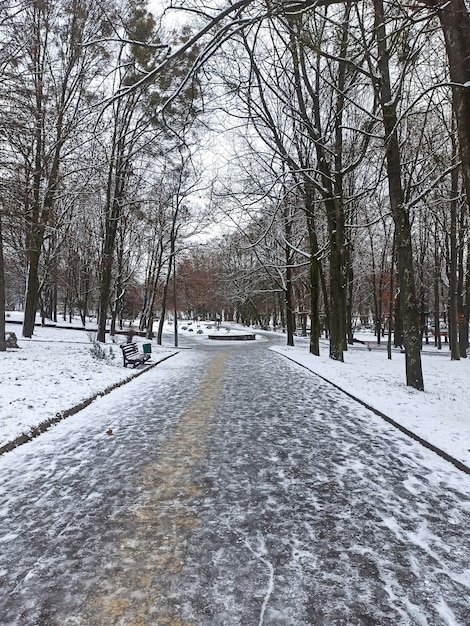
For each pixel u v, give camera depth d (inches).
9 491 200.2
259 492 197.9
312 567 138.0
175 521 169.5
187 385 514.0
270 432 301.9
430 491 200.7
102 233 1272.1
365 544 152.8
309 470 227.3
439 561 142.6
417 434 283.0
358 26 264.1
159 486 205.2
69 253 1464.1
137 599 122.2
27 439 279.0
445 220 1009.5
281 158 718.5
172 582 129.8
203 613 116.2
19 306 3430.1
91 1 283.6
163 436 291.1
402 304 497.4
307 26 242.1
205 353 1043.3
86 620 113.8
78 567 138.4
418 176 715.4
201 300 2861.7
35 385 406.9
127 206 1101.7
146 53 261.7
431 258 1561.3
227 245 1577.3
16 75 597.3
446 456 243.6
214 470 226.5
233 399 424.5
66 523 168.9
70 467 231.6
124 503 186.4
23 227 703.1
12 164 638.5
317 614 116.0
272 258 1194.6
